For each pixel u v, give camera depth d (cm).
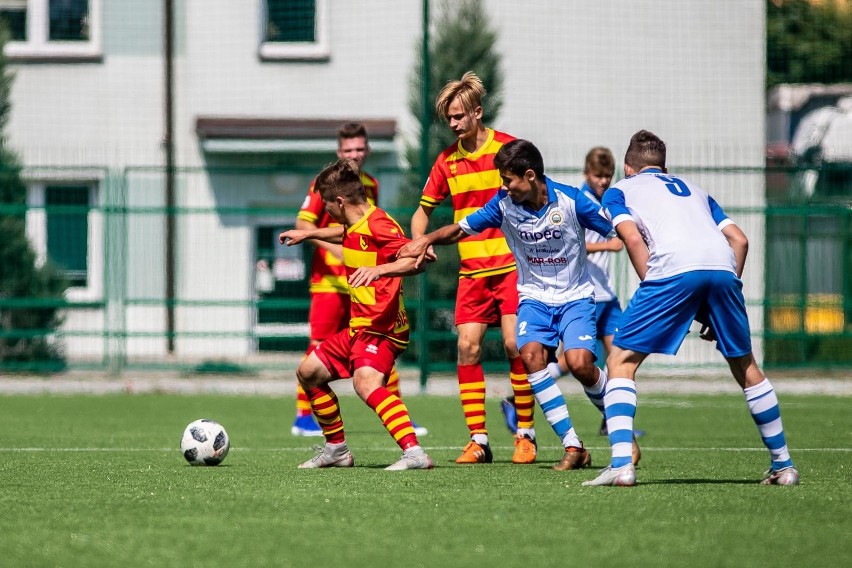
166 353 6312
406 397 5141
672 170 5641
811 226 6200
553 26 6912
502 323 2672
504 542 1485
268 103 7112
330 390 2439
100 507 1784
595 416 4253
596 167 3266
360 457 2714
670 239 1988
